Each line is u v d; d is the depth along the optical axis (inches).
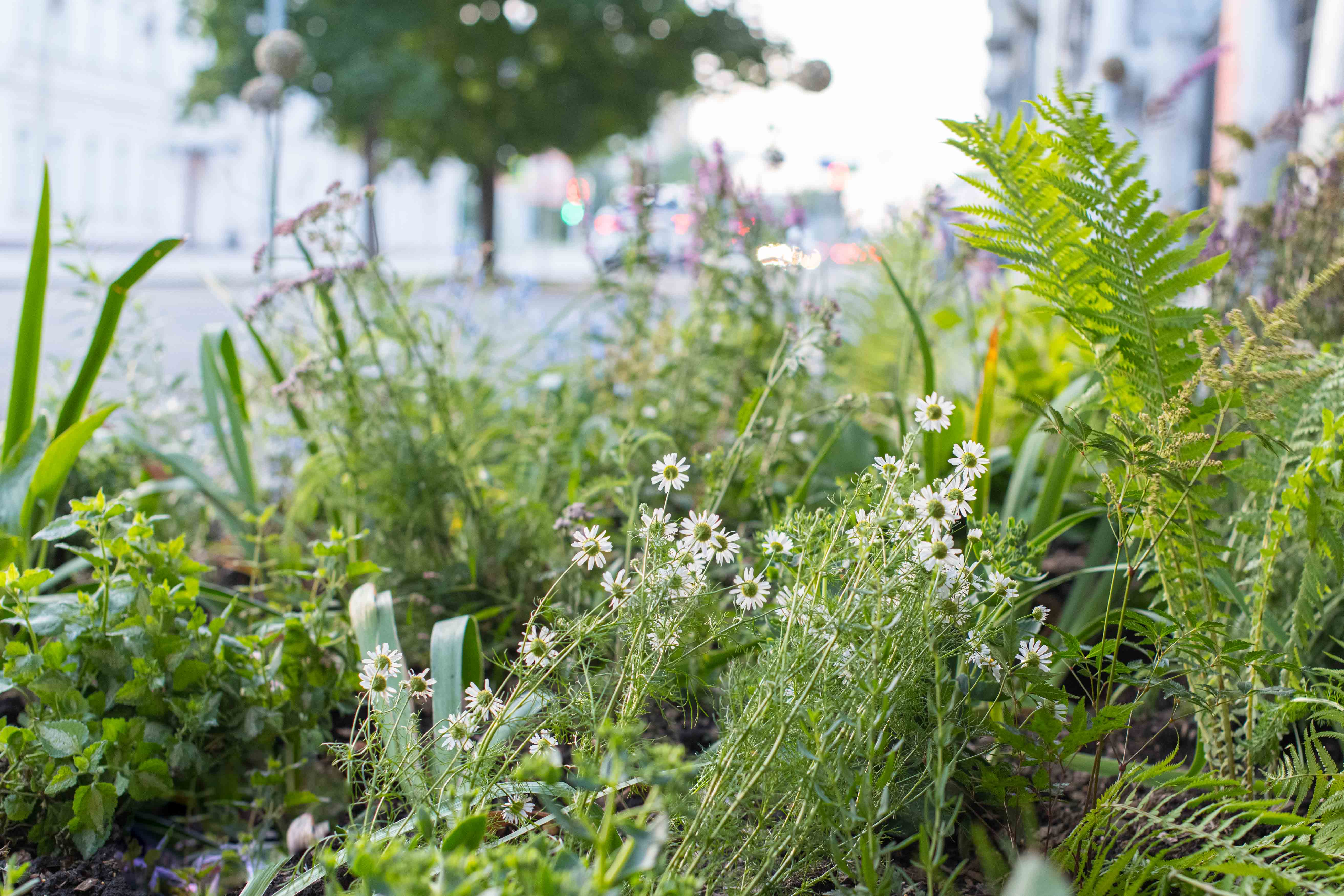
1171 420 56.9
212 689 72.8
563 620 56.7
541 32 753.0
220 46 735.1
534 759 40.3
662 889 42.1
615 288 124.3
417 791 52.9
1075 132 62.0
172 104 1135.0
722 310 120.3
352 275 100.5
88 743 65.6
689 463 103.7
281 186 1110.4
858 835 48.8
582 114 801.6
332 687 77.1
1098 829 55.0
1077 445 57.0
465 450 105.4
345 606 90.1
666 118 858.1
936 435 82.1
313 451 101.3
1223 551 62.3
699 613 59.1
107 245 116.7
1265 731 59.9
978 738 67.3
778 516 86.4
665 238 125.7
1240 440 59.1
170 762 67.9
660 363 126.8
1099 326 65.1
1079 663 57.8
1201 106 262.8
